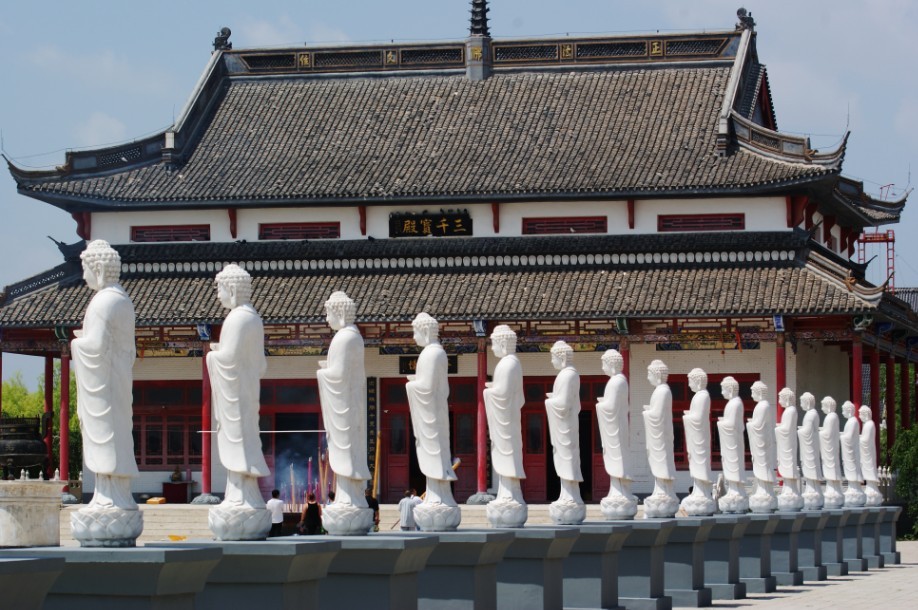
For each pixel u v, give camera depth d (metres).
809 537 49.84
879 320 77.75
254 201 79.12
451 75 88.19
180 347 78.56
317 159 82.12
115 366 21.97
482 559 27.73
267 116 86.50
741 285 73.94
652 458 38.62
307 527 51.62
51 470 76.19
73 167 80.00
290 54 89.31
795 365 76.19
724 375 76.88
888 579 50.09
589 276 76.56
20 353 80.25
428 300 75.56
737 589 41.47
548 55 87.44
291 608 22.97
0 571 17.61
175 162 82.06
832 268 73.88
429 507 28.73
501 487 31.48
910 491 74.62
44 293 77.62
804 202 76.06
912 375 116.56
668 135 80.56
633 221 77.69
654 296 74.00
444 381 29.12
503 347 31.61
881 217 89.62
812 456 52.88
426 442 28.97
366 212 79.69
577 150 80.31
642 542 35.69
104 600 20.72
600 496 77.88
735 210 76.75
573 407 33.56
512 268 77.88
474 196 77.38
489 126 83.50
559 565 31.27
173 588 20.91
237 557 22.58
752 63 88.19
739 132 78.38
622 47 86.88
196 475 80.00
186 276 79.56
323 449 78.88
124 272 80.00
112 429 21.88
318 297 76.69
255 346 23.95
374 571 25.05
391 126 84.50
